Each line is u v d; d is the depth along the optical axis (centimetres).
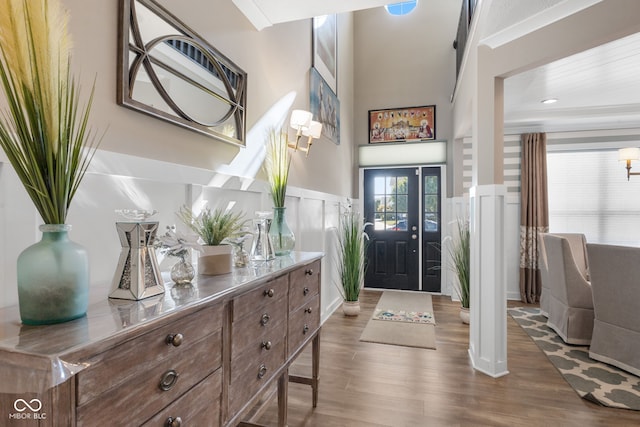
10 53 67
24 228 91
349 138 514
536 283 455
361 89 546
